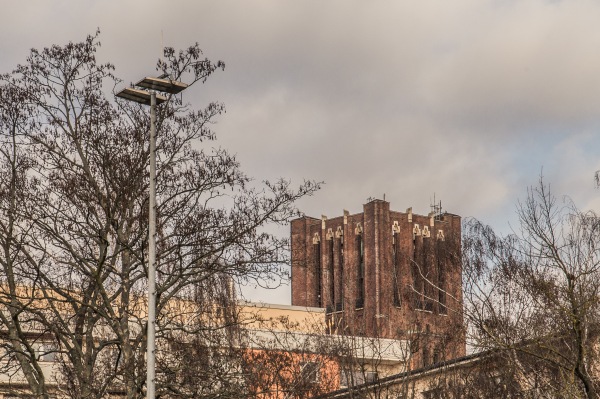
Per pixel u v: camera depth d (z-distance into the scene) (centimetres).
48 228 5497
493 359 6206
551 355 5256
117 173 5616
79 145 5716
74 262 5684
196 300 5966
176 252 5541
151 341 4666
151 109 4919
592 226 5741
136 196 5606
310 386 6525
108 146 5669
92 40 5875
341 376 7394
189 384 5553
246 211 5725
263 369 6319
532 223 6494
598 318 5338
